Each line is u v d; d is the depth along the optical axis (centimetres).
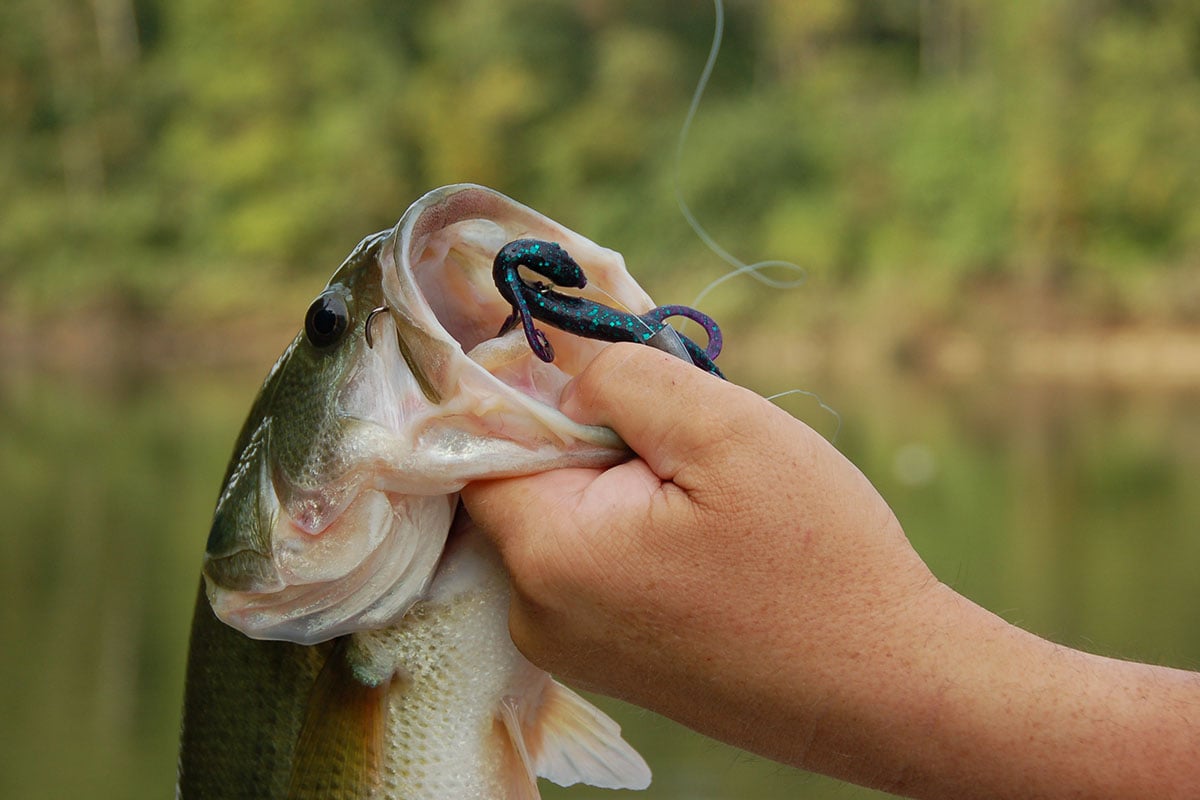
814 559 112
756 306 3228
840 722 112
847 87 3981
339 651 145
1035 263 3272
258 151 4197
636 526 114
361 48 4441
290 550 136
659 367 118
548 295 128
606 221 3684
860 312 3150
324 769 145
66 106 4353
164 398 2692
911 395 2503
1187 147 3381
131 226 4072
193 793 160
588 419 122
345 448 131
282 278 4012
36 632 999
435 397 127
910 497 1503
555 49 4222
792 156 3584
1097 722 108
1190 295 3053
